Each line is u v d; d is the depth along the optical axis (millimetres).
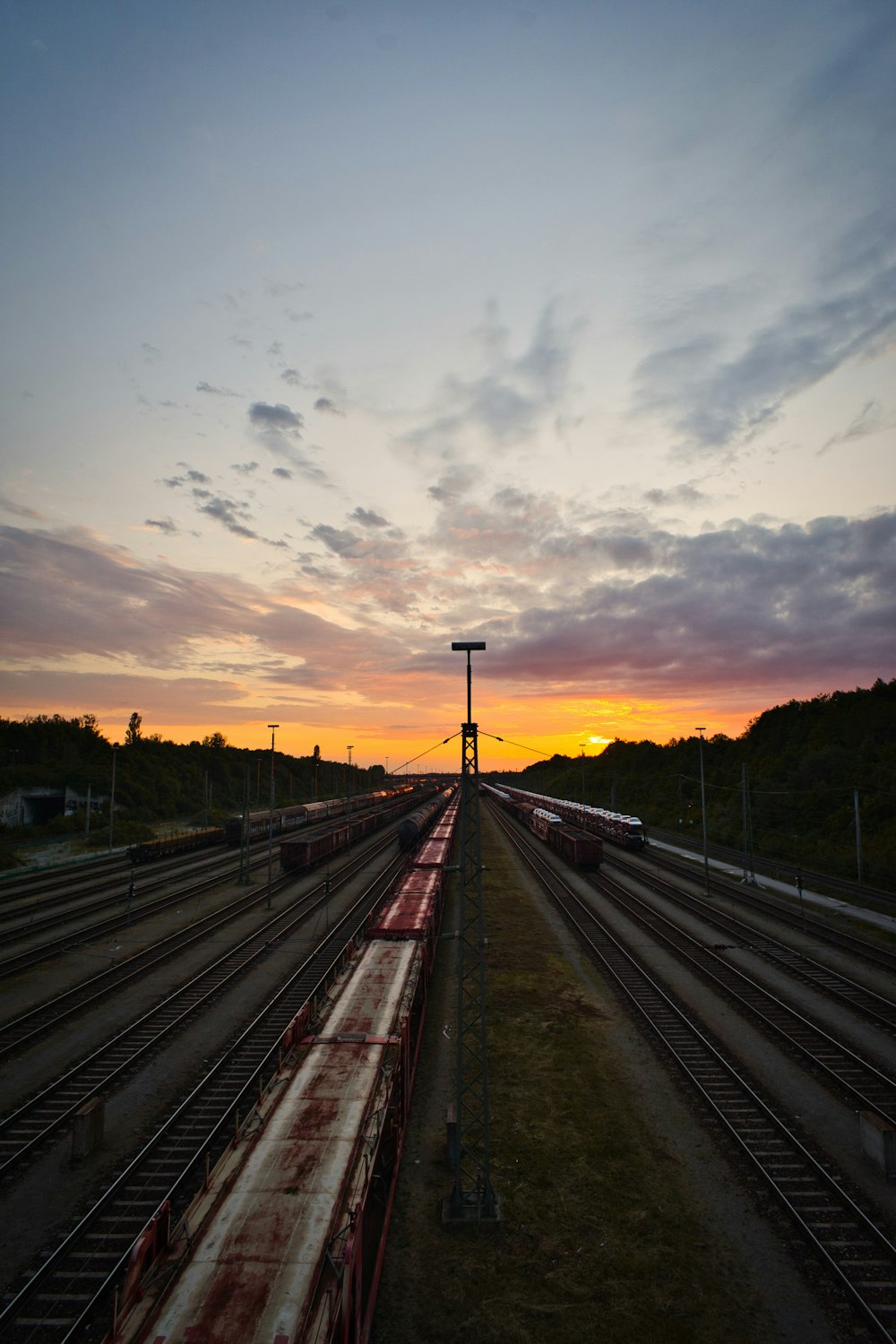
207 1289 8031
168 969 28438
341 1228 9039
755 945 32281
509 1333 10398
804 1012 23641
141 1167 14430
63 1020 22781
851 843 55781
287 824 80000
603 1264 11820
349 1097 12352
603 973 28000
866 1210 13109
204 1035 21516
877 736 73750
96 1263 11672
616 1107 17141
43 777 89625
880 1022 22781
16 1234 12375
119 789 96625
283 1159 10484
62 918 37625
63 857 64812
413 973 19359
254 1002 24453
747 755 96250
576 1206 13359
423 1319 10672
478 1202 12945
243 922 36688
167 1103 17203
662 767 117875
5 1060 19797
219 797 123500
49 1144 15312
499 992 25609
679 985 26469
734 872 54750
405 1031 15977
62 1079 18141
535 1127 16203
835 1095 17828
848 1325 10570
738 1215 13070
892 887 46625
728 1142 15594
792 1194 13586
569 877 51719
